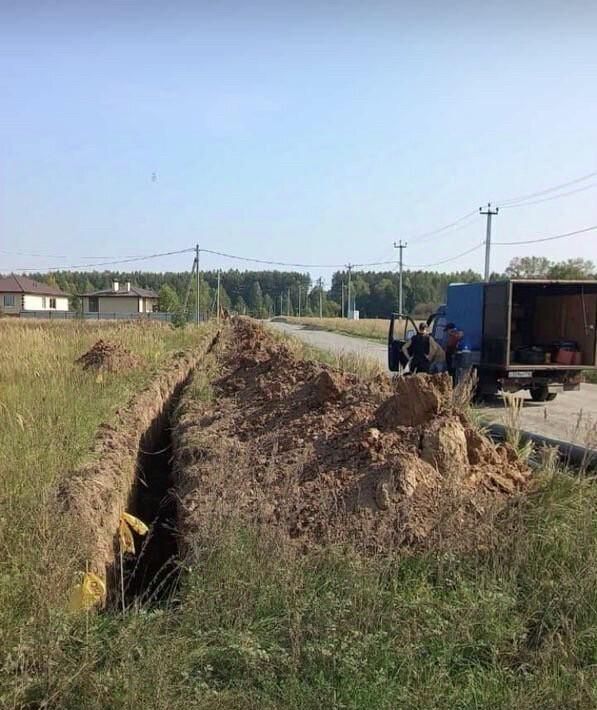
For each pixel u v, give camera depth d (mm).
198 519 5531
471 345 15688
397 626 3738
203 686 3277
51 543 4273
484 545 4520
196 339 25875
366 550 4504
